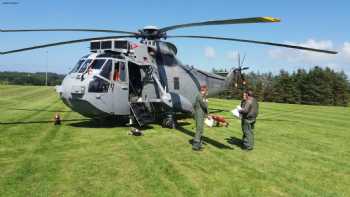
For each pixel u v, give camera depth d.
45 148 7.95
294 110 22.70
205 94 8.41
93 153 7.63
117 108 10.78
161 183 5.75
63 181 5.66
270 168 6.98
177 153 7.96
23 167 6.35
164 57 12.66
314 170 6.95
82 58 11.03
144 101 11.55
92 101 10.20
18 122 11.87
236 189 5.60
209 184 5.80
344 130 13.07
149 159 7.29
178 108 11.86
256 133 11.49
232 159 7.60
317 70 62.97
